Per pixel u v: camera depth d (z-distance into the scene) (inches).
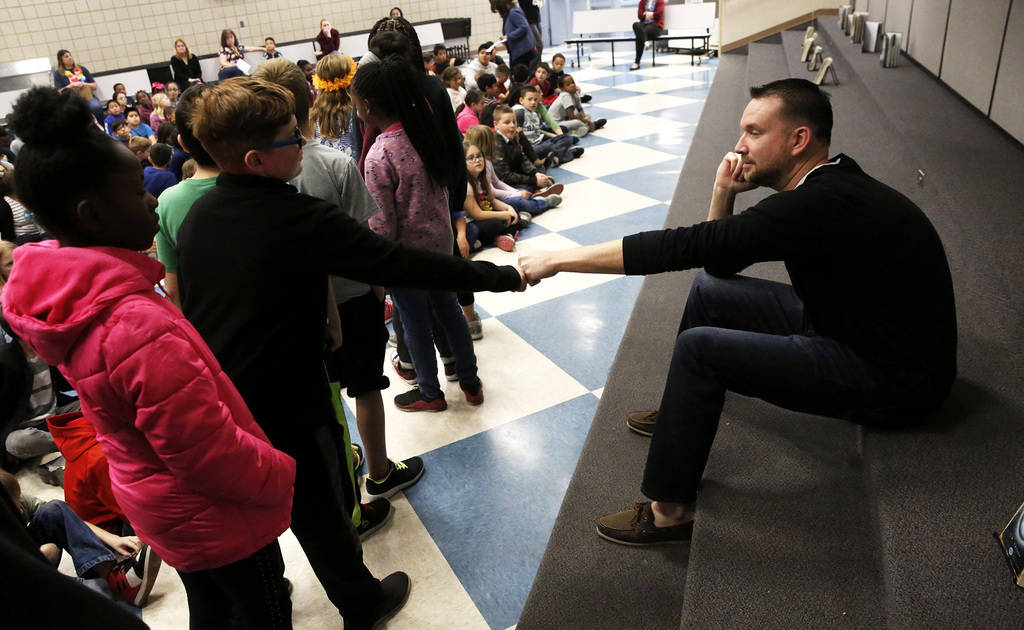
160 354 41.9
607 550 73.6
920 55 200.1
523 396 113.1
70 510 83.1
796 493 66.9
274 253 53.2
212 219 54.1
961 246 89.7
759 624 53.1
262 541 51.0
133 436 45.3
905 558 49.3
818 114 63.6
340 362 83.0
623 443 89.2
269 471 48.7
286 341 55.2
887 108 156.2
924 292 57.3
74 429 89.7
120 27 442.6
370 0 502.3
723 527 63.3
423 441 104.3
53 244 42.9
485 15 530.3
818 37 312.7
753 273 115.3
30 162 39.9
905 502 53.9
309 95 75.6
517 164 214.2
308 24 491.2
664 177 218.7
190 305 56.2
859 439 70.7
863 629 51.4
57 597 28.1
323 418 59.4
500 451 100.5
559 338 130.0
